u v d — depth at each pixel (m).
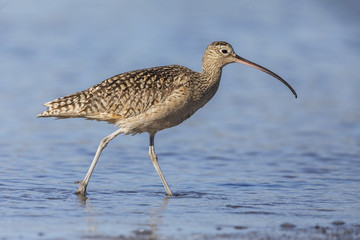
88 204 13.64
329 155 19.23
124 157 18.84
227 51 16.19
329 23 39.00
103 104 14.94
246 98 26.89
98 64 30.02
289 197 14.62
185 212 13.10
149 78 15.19
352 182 16.17
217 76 16.19
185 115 15.70
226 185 15.84
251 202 14.12
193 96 15.62
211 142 20.88
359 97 27.05
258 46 34.34
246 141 21.00
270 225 12.12
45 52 31.88
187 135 21.86
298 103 26.23
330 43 35.56
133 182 16.02
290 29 37.72
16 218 12.26
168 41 34.12
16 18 36.94
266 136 21.66
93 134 21.64
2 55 31.11
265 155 19.25
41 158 18.20
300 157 19.02
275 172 17.27
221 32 36.38
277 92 27.95
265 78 30.06
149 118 15.14
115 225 11.93
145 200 14.19
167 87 15.17
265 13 40.56
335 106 25.72
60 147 19.66
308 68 31.25
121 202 13.93
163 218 12.56
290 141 21.00
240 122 23.55
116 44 33.56
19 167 17.06
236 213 13.09
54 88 26.23
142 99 15.01
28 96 25.23
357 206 13.80
